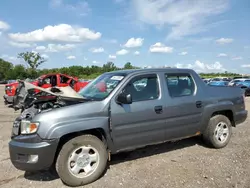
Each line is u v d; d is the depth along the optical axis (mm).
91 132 4164
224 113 5750
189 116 4949
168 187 3689
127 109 4230
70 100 4227
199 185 3723
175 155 5039
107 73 5184
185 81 5082
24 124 3781
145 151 5297
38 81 13336
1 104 13812
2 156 5117
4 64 86125
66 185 3863
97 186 3809
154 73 4723
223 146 5434
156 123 4527
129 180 3955
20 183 3951
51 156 3641
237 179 3895
